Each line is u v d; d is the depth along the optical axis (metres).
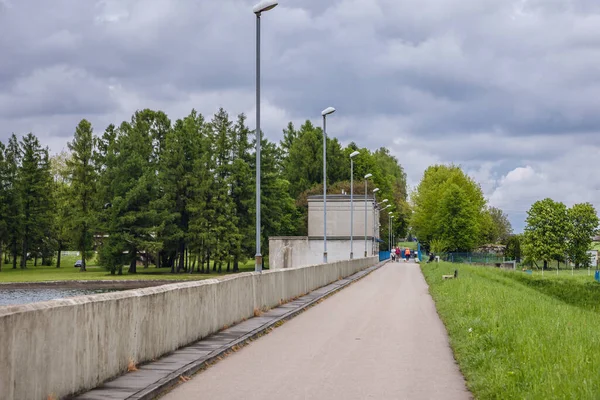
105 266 86.94
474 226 122.31
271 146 99.25
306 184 129.12
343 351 14.94
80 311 9.70
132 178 87.69
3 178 98.88
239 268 106.19
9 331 7.79
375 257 93.81
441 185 133.50
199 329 15.98
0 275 87.25
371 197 99.38
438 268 63.44
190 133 90.56
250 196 94.06
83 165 97.12
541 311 22.19
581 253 144.25
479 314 20.02
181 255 92.25
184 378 11.50
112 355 10.88
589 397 8.45
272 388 10.72
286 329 19.34
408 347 15.59
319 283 38.88
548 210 143.12
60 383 9.05
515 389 9.41
